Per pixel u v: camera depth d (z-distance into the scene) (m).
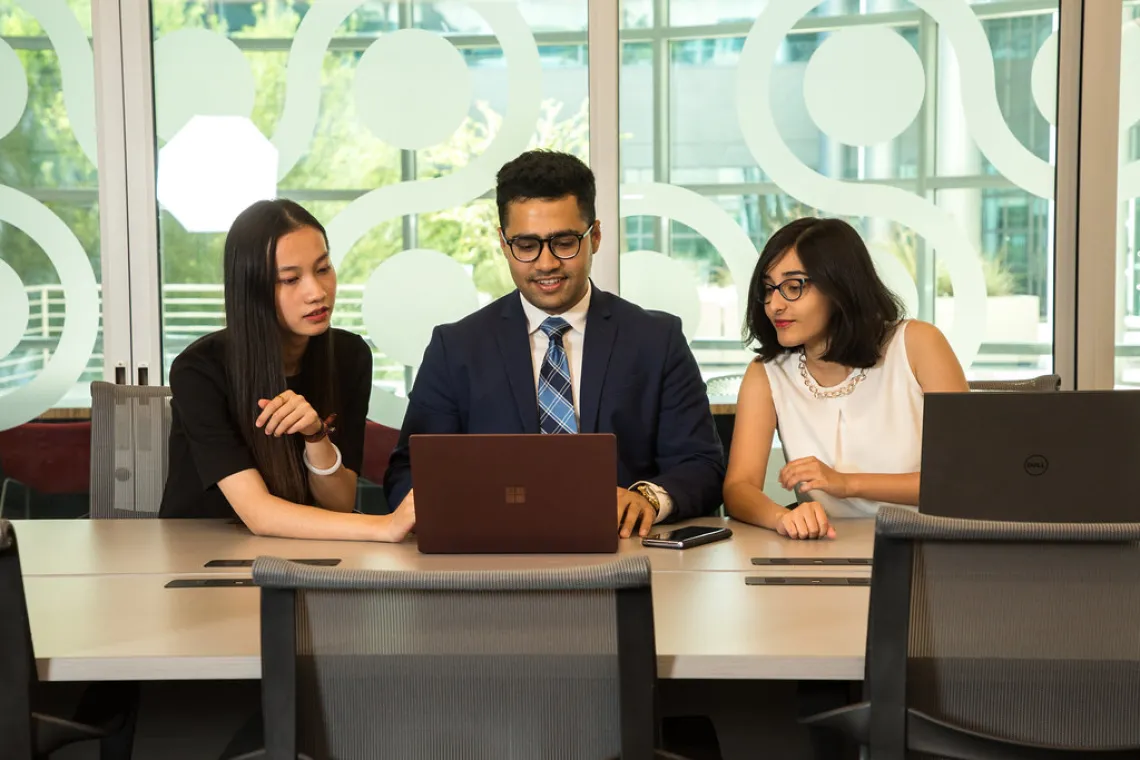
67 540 2.09
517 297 2.46
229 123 3.47
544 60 3.44
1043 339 3.44
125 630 1.48
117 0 3.42
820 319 2.30
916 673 1.26
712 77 3.41
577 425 2.40
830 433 2.35
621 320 2.44
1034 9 3.36
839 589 1.65
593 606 1.17
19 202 3.48
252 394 2.14
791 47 3.39
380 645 1.20
